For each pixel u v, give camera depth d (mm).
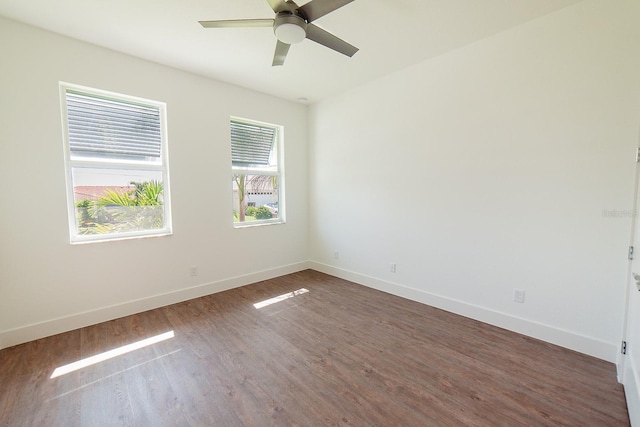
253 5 2082
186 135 3250
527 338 2434
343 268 4125
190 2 2045
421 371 2020
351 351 2275
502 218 2561
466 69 2693
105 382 1914
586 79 2090
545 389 1823
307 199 4586
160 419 1609
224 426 1562
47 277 2498
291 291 3631
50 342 2404
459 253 2873
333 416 1627
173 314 2959
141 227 3090
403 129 3256
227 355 2227
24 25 2314
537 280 2398
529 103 2352
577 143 2150
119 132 2910
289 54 2812
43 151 2441
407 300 3318
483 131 2625
